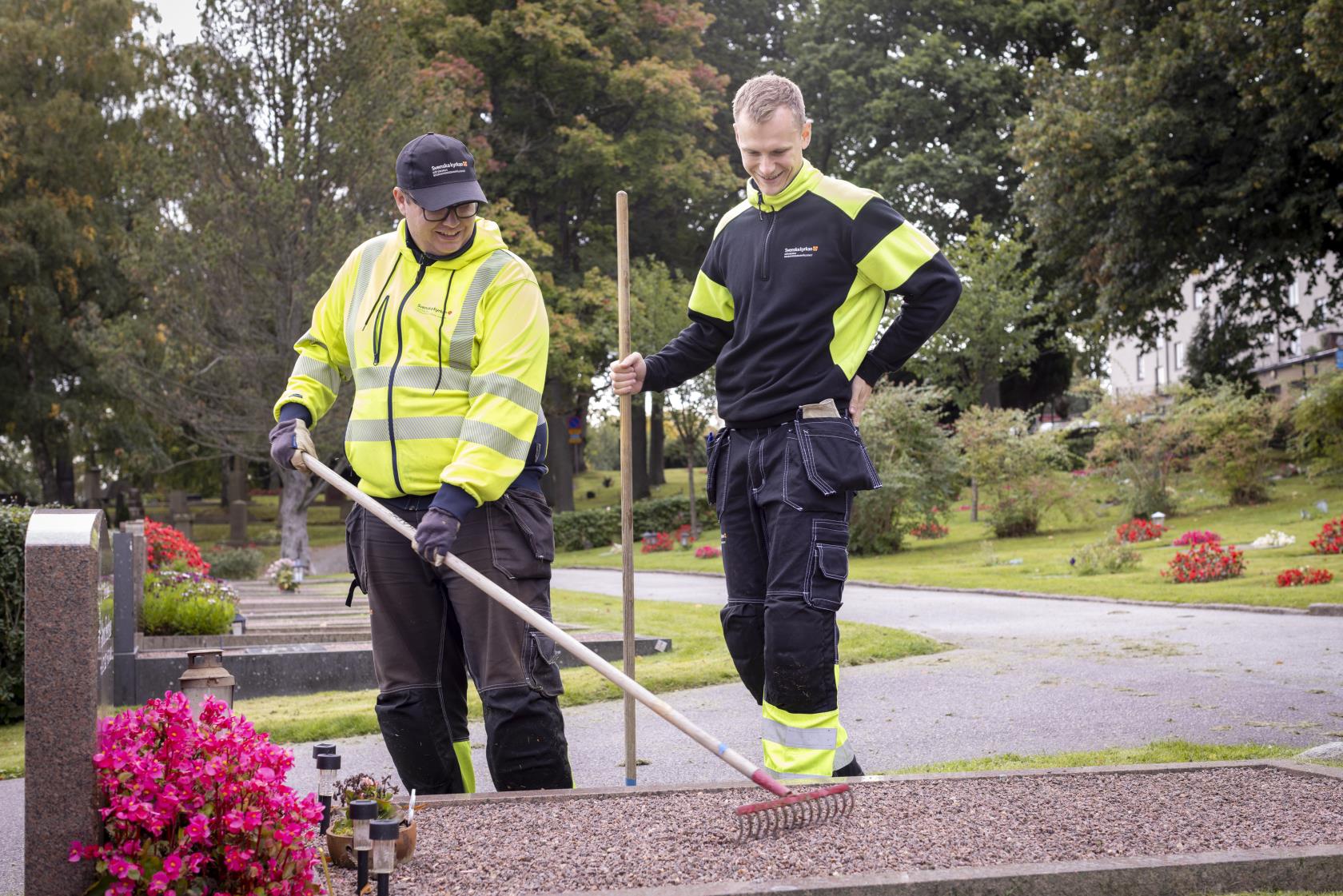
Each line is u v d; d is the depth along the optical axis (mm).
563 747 4039
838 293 4070
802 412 4016
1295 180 23812
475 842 3281
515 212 33750
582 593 17031
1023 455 24297
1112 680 7402
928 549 23344
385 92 22922
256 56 22234
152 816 2613
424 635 4055
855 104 36312
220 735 2857
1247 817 3434
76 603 2666
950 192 34625
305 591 18578
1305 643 8602
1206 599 11539
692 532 31766
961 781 3943
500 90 34250
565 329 32031
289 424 4086
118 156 31953
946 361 34375
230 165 21969
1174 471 24906
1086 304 27234
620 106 34969
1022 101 35938
